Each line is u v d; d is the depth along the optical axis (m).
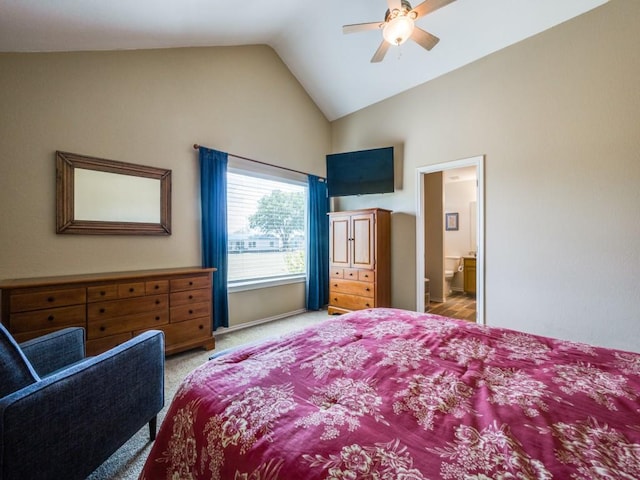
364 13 3.09
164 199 2.90
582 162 2.52
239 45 3.56
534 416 0.77
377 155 3.93
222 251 3.29
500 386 0.94
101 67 2.54
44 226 2.28
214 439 0.77
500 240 2.98
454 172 5.36
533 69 2.77
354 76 3.92
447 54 3.20
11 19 1.84
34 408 0.95
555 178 2.66
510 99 2.91
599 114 2.44
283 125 4.11
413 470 0.59
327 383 0.97
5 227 2.13
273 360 1.15
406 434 0.71
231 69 3.49
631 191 2.31
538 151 2.75
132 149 2.72
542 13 2.59
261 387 0.94
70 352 1.61
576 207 2.55
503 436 0.69
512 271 2.90
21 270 2.19
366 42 3.39
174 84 3.00
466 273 5.88
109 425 1.22
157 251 2.88
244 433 0.74
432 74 3.48
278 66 4.04
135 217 2.71
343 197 4.68
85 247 2.46
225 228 3.32
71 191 2.37
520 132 2.85
